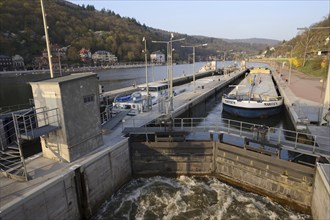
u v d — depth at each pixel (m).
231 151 16.27
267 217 13.27
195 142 17.06
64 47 142.50
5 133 16.77
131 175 17.41
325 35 83.94
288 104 27.83
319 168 12.16
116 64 156.62
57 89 12.12
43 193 10.63
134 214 13.52
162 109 25.48
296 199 14.02
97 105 14.68
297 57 88.56
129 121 21.05
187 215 13.40
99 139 15.00
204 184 16.55
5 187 10.70
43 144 13.57
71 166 12.51
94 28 183.88
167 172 17.53
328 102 18.94
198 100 33.69
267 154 15.81
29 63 124.00
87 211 13.16
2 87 64.19
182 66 159.38
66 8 177.12
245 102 28.86
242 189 16.08
